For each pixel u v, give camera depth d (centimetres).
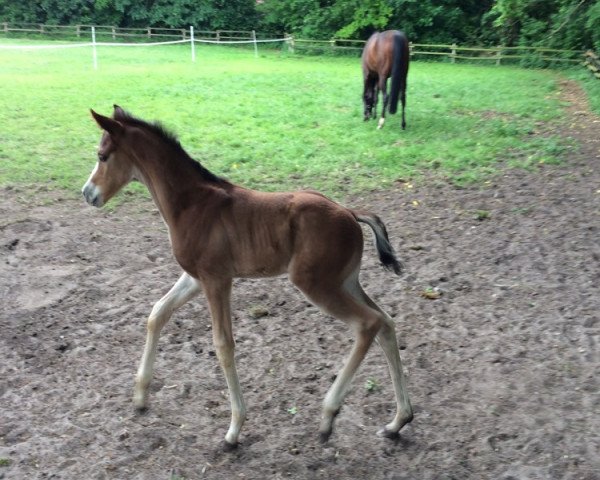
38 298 611
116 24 3681
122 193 900
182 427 425
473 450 405
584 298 616
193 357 513
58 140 1138
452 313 591
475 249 740
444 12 3097
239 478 379
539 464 390
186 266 396
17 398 452
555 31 2712
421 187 962
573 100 1711
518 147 1167
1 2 3619
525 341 540
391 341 398
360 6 3078
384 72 1278
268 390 471
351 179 985
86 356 512
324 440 389
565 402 453
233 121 1314
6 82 1666
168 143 397
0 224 781
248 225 384
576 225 809
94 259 702
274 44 3356
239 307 603
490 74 2275
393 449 407
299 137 1204
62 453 395
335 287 382
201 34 3534
